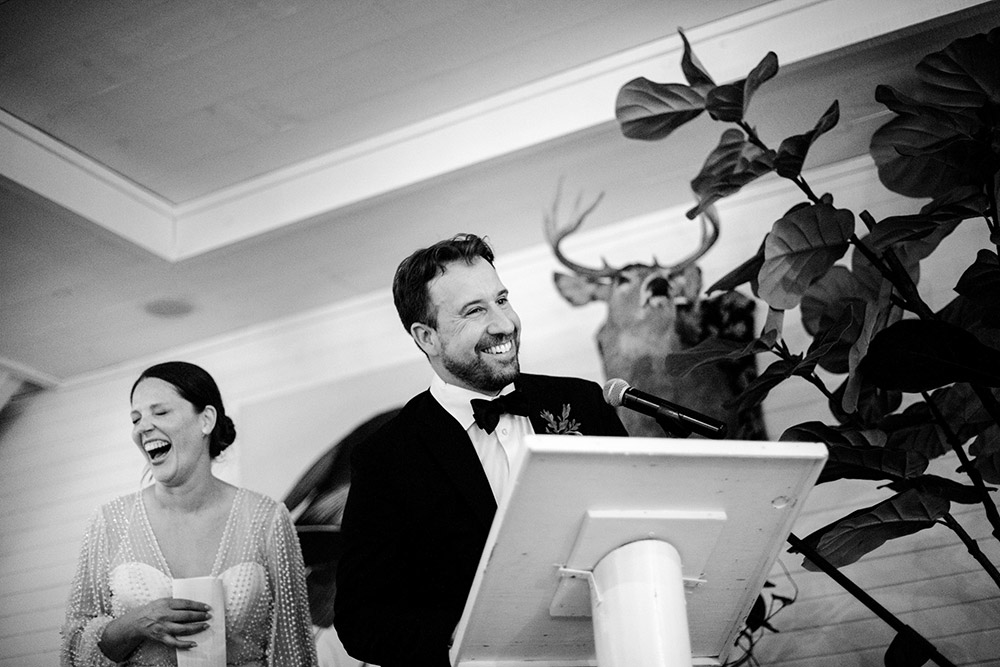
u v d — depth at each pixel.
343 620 2.30
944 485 2.81
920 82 3.10
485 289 2.51
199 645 3.32
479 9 3.90
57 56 3.97
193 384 3.93
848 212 2.85
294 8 3.80
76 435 5.74
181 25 3.86
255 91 4.25
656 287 4.57
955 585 3.90
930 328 2.58
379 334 5.32
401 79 4.25
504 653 1.88
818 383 3.12
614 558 1.74
